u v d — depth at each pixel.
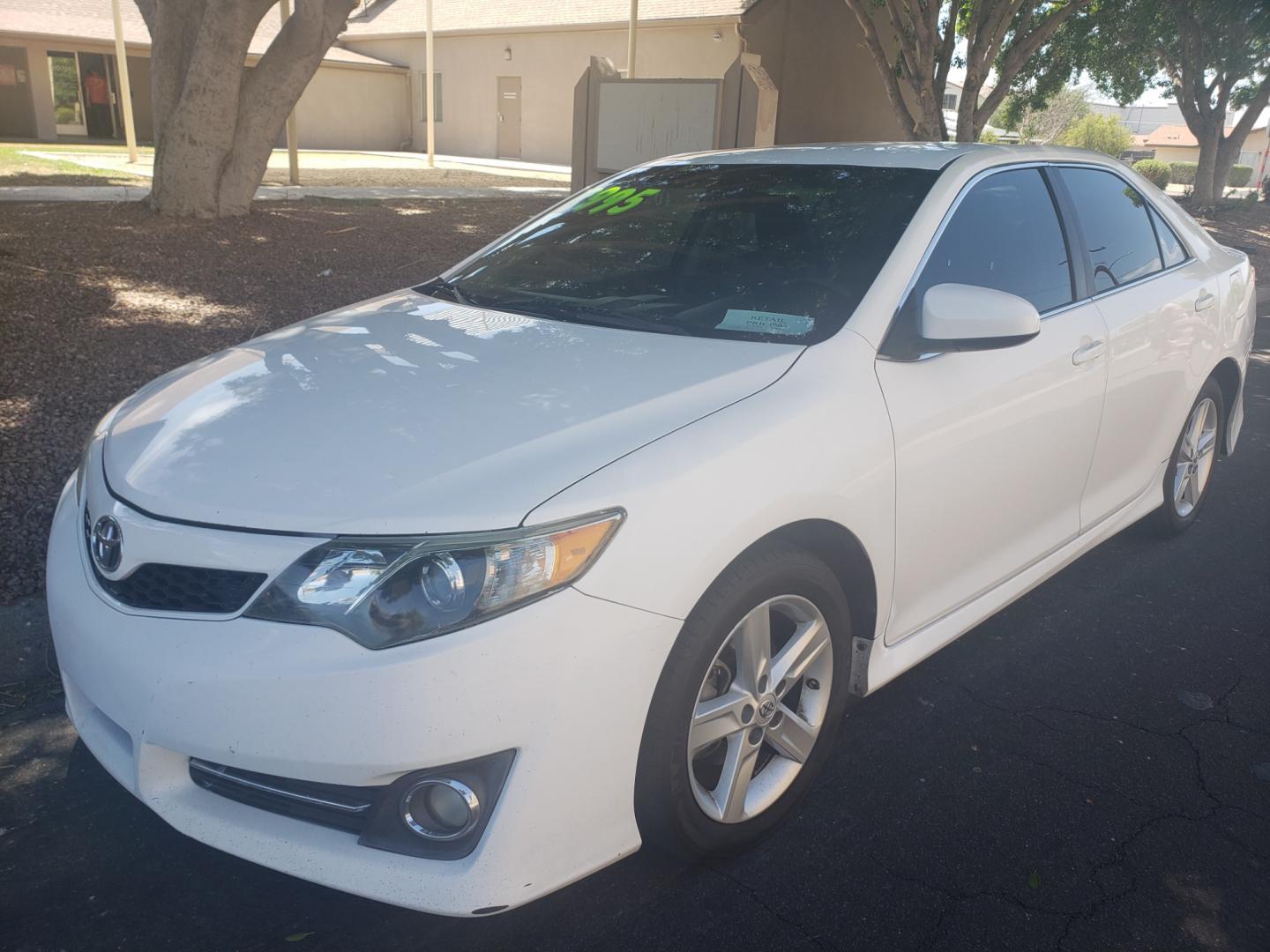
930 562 2.90
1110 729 3.17
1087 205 3.74
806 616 2.54
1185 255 4.32
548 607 1.98
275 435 2.32
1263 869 2.55
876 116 19.72
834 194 3.27
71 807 2.67
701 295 3.02
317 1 9.65
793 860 2.54
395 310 3.26
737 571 2.28
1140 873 2.53
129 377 5.64
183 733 2.01
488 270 3.59
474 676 1.93
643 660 2.09
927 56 11.69
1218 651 3.69
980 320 2.64
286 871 2.07
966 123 12.57
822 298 2.85
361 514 2.02
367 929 2.29
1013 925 2.34
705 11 24.92
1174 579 4.29
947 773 2.92
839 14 17.69
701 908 2.37
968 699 3.33
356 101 31.27
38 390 5.38
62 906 2.33
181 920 2.30
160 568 2.12
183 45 9.80
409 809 2.01
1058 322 3.34
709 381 2.47
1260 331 10.32
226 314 6.93
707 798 2.39
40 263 7.92
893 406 2.66
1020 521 3.29
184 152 9.86
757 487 2.27
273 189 13.95
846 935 2.30
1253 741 3.12
